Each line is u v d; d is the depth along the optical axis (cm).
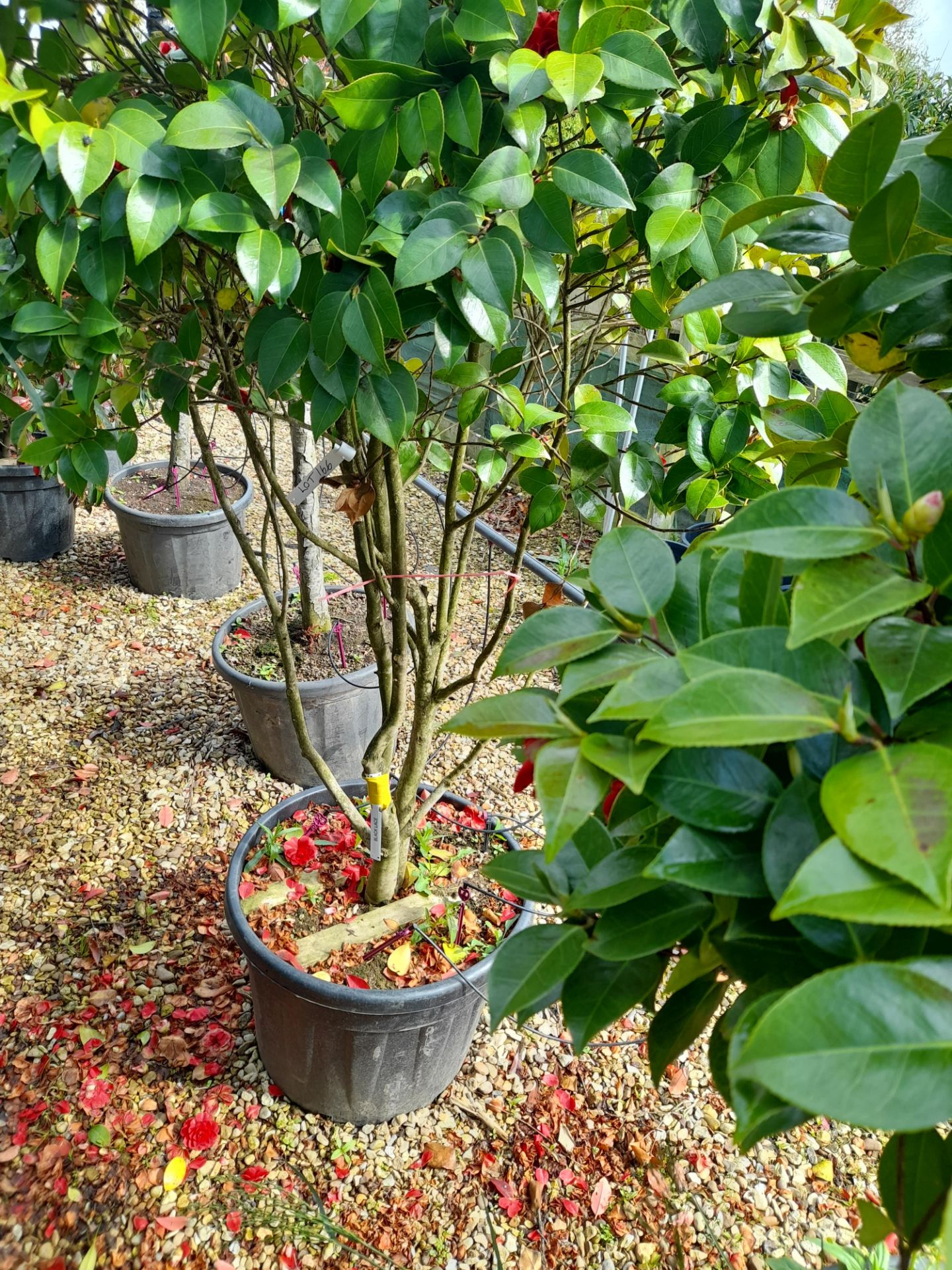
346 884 193
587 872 70
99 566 418
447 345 116
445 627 177
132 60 133
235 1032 201
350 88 99
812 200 81
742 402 139
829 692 55
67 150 90
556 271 116
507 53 104
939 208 73
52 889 235
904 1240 57
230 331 159
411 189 114
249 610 300
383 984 169
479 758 294
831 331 77
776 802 54
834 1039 42
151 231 98
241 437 568
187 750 293
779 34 109
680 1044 63
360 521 156
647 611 66
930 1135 56
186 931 225
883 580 53
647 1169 181
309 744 181
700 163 117
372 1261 161
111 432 135
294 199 107
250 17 101
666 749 54
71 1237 162
